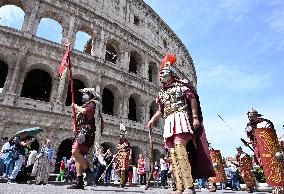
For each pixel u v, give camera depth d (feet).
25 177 37.04
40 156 37.65
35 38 74.38
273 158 18.37
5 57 69.21
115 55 109.60
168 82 12.10
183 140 10.07
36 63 73.36
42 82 84.48
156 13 129.18
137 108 100.48
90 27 92.22
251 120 21.94
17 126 63.77
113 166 56.59
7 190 12.13
